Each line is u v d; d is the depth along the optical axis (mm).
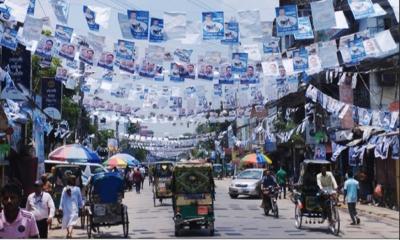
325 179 18453
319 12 12758
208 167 17562
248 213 24719
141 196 39688
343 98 25750
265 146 53750
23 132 23297
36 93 25484
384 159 26500
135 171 43344
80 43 14547
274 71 15852
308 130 38719
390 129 23078
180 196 17438
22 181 21297
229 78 15664
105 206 16797
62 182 20125
